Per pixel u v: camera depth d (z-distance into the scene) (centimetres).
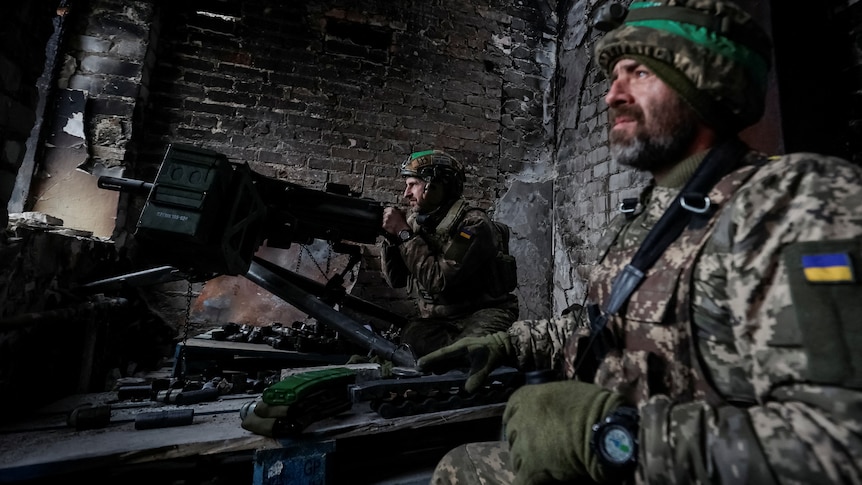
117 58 224
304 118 262
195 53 249
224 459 113
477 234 168
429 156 189
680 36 56
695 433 40
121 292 187
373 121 275
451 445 138
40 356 116
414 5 289
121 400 125
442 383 116
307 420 97
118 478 101
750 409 40
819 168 45
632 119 62
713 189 55
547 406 53
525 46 312
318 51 269
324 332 212
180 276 165
